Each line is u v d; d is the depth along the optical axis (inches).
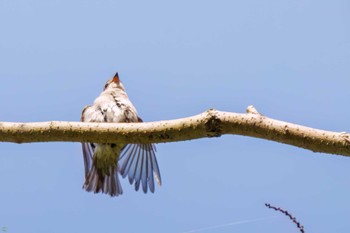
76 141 333.4
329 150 281.9
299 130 286.7
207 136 311.1
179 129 314.5
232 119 302.5
